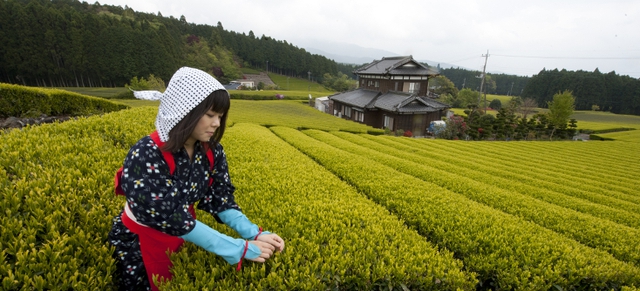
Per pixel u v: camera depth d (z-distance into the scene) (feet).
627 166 63.98
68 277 6.82
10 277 5.99
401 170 33.32
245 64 388.37
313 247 9.41
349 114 144.66
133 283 7.70
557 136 133.59
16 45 174.81
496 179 34.81
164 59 223.71
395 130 115.85
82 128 17.33
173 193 5.85
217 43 359.46
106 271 7.38
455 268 10.12
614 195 36.73
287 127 74.49
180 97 5.35
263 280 7.45
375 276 8.69
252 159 22.22
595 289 11.84
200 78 5.56
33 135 13.91
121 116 22.49
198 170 6.63
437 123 117.60
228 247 6.70
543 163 59.62
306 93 253.65
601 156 75.25
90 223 8.47
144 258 7.02
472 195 25.35
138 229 6.60
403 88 130.31
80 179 10.08
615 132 147.64
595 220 21.26
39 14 181.27
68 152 13.01
